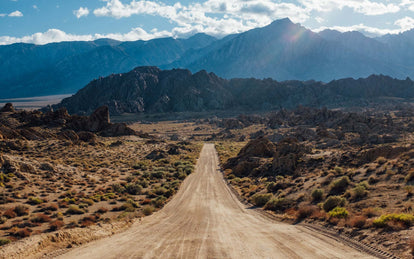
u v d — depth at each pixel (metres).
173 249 15.26
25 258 14.27
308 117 162.88
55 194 37.38
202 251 14.77
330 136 96.81
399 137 85.44
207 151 106.50
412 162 26.03
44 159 60.12
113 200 36.91
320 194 27.00
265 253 14.18
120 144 110.38
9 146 69.94
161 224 23.58
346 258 13.02
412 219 15.38
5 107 132.62
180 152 99.38
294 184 35.16
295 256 13.61
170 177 57.78
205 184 49.50
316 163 45.25
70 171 51.59
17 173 41.97
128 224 23.66
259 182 45.91
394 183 23.58
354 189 23.98
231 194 40.94
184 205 34.00
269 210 28.81
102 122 141.62
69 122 134.88
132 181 50.94
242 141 144.12
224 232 19.47
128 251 15.10
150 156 88.19
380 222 15.94
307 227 19.59
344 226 17.83
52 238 16.97
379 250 13.54
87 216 27.98
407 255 12.34
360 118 120.88
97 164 66.88
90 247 16.20
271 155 65.75
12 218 26.59
